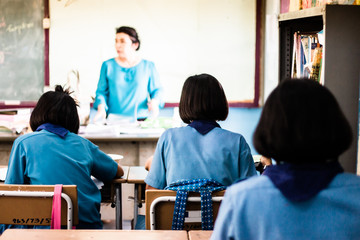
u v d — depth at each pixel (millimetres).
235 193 819
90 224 1936
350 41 2049
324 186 789
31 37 4121
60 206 1646
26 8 4090
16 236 1299
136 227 2137
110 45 4137
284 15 2254
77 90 4160
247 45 4109
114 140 3627
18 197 1682
